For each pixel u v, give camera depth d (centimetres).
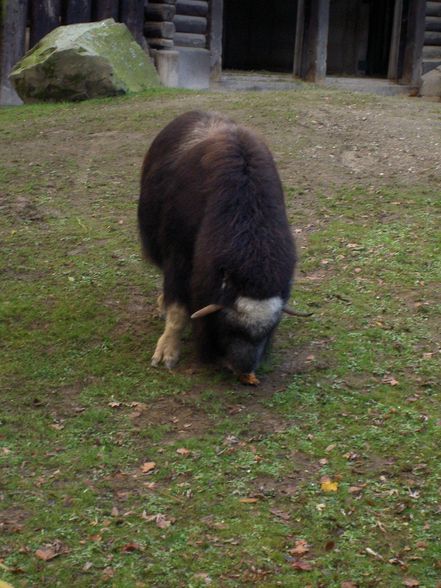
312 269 595
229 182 437
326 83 1321
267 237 426
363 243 626
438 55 1411
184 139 493
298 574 334
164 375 474
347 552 345
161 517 364
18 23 1044
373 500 374
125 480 389
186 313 475
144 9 1145
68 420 434
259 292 418
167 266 474
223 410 441
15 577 331
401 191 717
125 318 534
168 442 416
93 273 588
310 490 381
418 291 561
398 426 427
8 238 636
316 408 443
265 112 888
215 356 452
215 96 981
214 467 397
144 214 503
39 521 362
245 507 371
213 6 1207
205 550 346
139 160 782
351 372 476
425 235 637
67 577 332
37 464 400
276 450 409
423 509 369
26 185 730
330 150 797
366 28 1534
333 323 527
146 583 329
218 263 423
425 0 1366
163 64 1139
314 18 1299
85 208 692
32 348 500
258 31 1602
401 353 494
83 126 874
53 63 977
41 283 573
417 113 917
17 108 972
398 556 343
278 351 498
